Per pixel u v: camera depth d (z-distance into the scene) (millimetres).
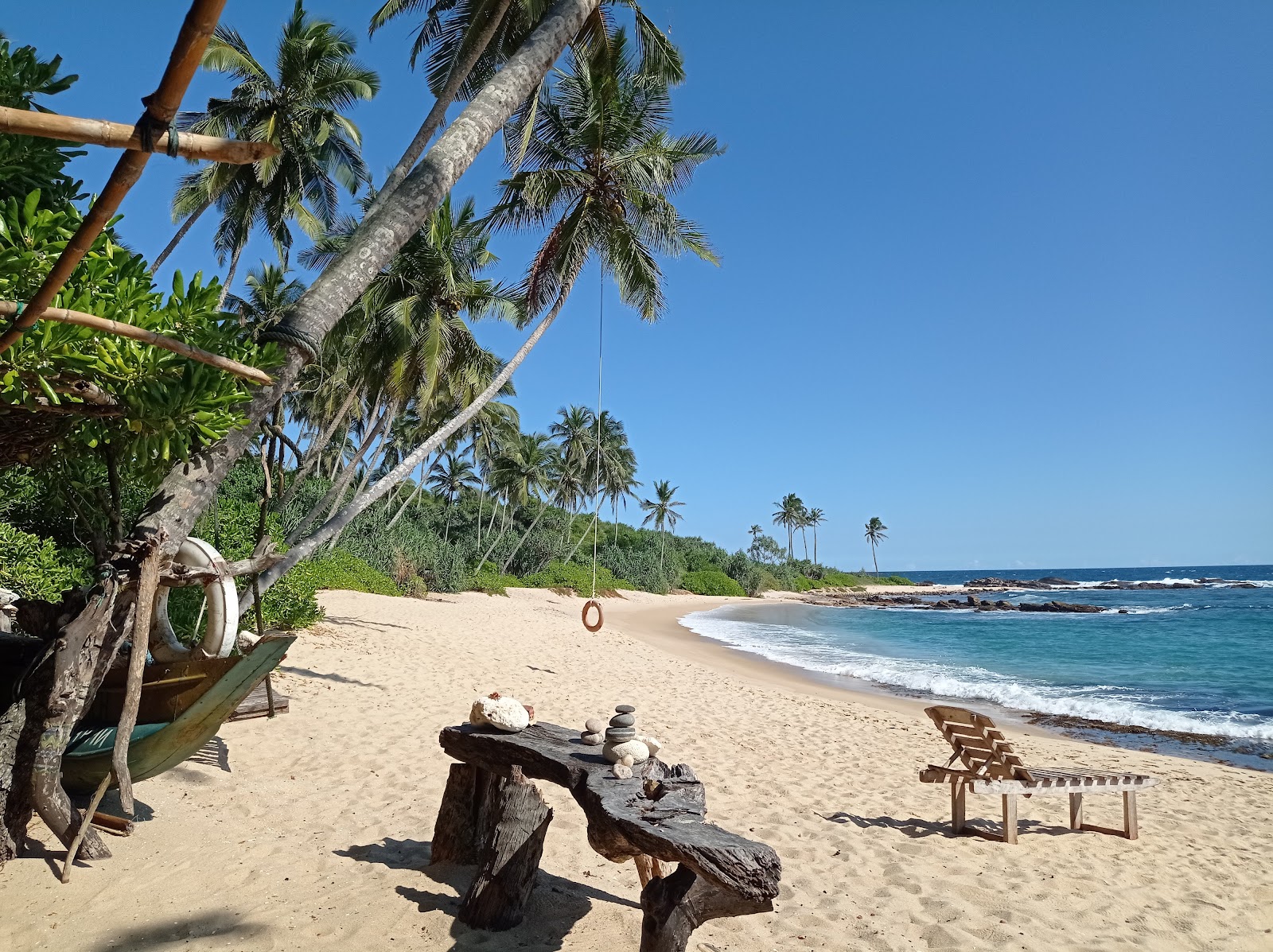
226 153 1693
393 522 34062
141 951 3098
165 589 4398
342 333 17812
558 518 59344
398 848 4410
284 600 12016
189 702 4414
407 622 17828
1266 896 4910
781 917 4047
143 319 3121
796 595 75438
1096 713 13164
